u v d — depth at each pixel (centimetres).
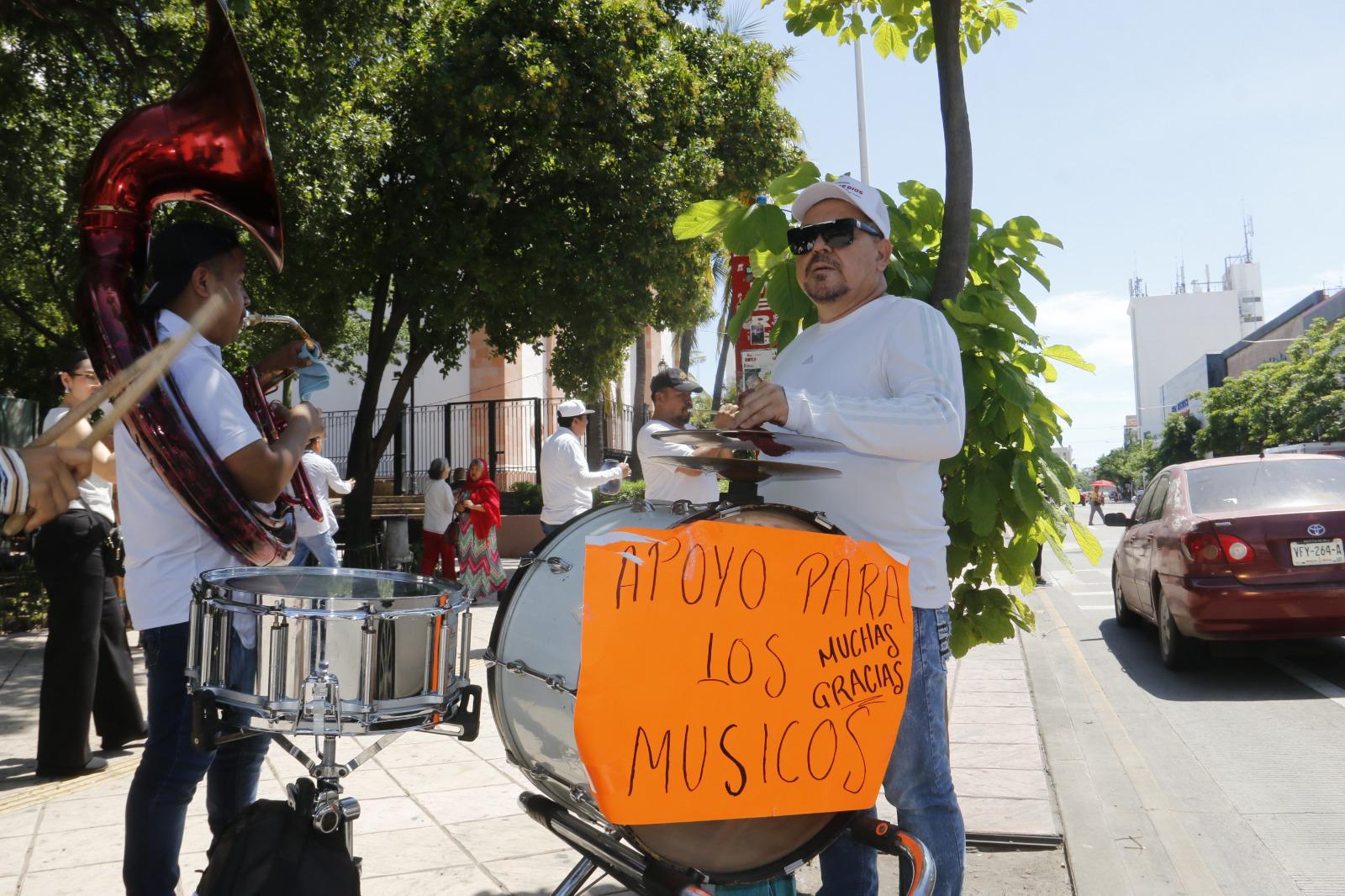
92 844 403
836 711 213
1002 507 353
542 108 1307
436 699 224
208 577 238
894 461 257
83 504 505
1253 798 500
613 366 1589
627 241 1400
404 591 253
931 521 266
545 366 2614
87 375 493
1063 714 676
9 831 419
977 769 510
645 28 1388
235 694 219
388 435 1592
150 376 159
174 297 279
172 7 998
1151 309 16000
